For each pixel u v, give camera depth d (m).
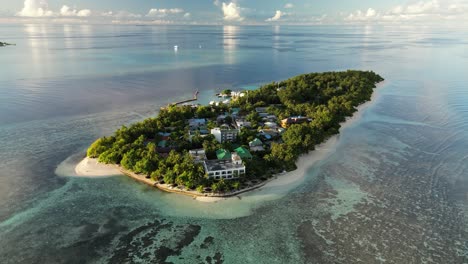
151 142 152.00
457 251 89.75
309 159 146.00
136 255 88.50
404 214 105.88
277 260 87.00
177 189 119.62
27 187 120.88
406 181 126.62
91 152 143.25
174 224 101.44
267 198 115.69
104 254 88.75
